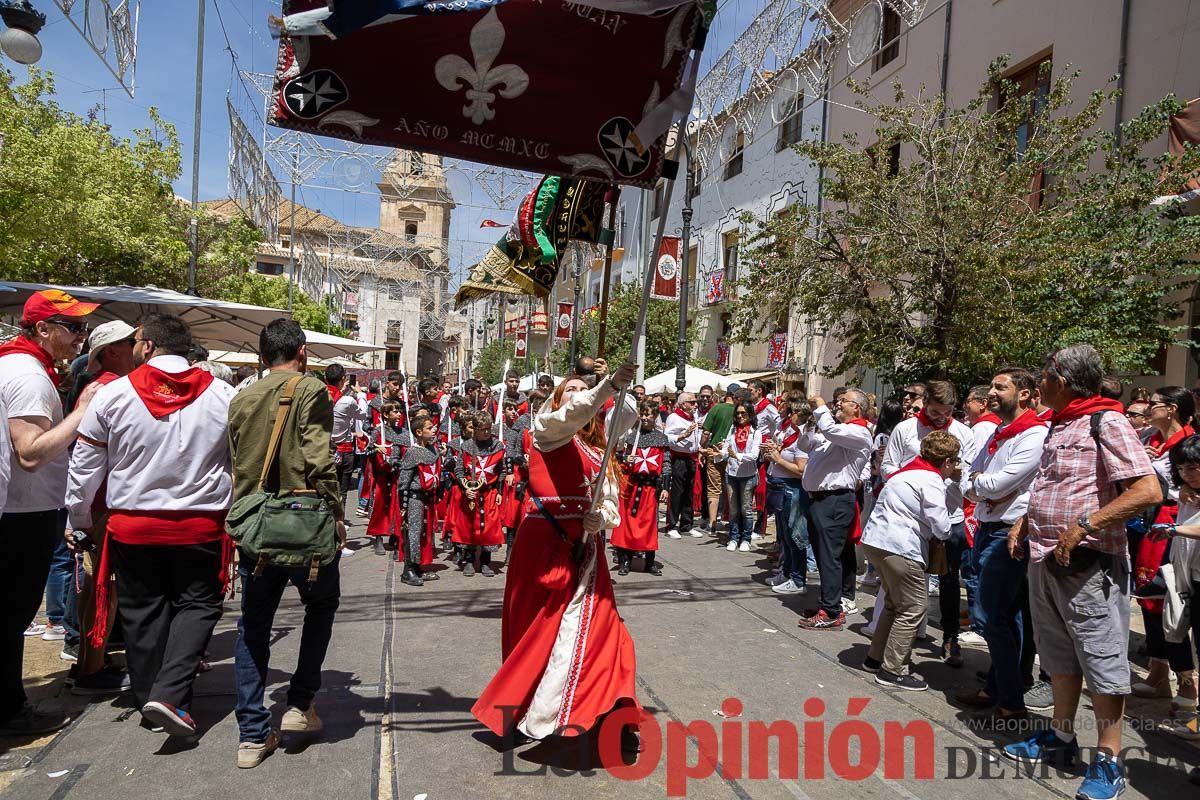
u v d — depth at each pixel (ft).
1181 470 13.01
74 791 10.73
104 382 13.47
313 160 64.54
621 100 10.14
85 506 12.17
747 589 23.98
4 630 12.42
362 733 12.73
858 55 40.42
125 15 19.75
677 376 47.16
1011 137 31.30
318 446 11.51
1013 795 11.24
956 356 29.37
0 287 24.03
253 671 11.58
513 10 9.66
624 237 92.79
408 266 149.69
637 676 15.89
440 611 20.63
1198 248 25.67
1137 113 31.91
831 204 54.34
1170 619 13.88
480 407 39.73
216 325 32.55
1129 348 26.25
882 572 15.74
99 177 48.91
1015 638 13.69
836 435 18.86
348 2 8.52
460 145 9.70
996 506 14.07
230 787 10.86
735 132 47.11
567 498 12.03
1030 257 27.84
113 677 14.57
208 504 12.05
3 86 38.68
